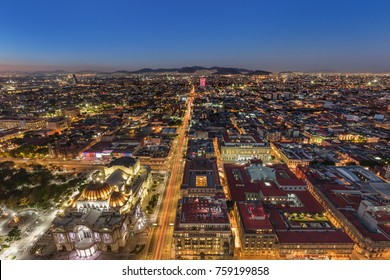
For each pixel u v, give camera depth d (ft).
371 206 536.42
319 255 487.61
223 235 486.79
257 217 522.06
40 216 632.79
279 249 487.61
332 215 616.80
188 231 486.38
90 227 493.36
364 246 492.95
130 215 550.36
